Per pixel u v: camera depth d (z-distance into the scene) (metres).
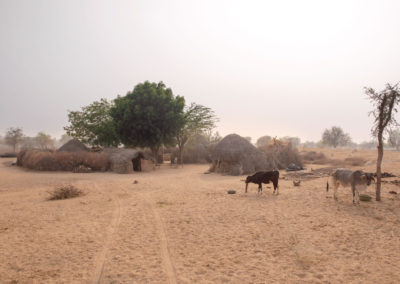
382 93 11.16
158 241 8.01
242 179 21.69
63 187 15.60
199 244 7.71
